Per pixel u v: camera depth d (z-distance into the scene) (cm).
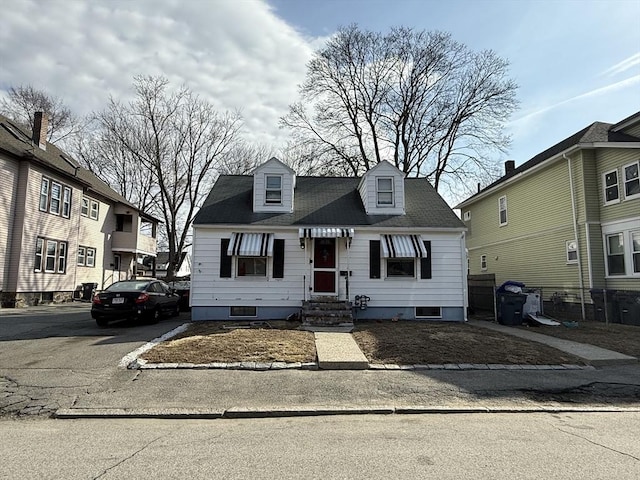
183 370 788
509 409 616
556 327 1351
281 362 841
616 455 440
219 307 1453
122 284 1416
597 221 1681
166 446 462
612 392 704
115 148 3541
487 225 2562
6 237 1909
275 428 533
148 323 1375
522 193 2177
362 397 659
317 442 478
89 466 405
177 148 3528
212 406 611
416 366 838
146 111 3400
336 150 3316
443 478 380
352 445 468
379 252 1516
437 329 1234
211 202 1623
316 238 1497
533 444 474
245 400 638
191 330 1199
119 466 405
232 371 790
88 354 893
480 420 573
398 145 3291
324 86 3325
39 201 2097
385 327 1275
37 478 376
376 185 1625
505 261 2334
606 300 1452
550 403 649
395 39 3162
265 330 1173
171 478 378
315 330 1197
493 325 1405
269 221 1509
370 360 874
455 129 3141
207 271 1462
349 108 3338
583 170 1708
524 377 781
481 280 1916
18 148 2002
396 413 604
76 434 504
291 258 1492
